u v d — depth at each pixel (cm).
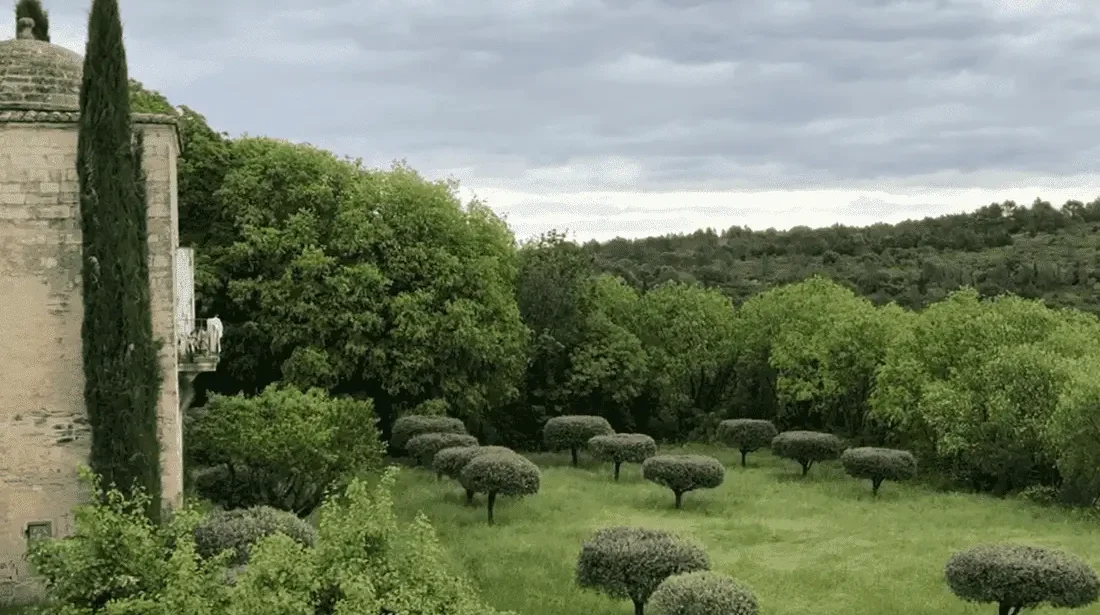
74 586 1057
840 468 3606
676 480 2767
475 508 2698
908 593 1873
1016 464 3088
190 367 2020
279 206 3494
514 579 1958
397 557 1002
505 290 3947
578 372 4259
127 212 1747
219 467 2345
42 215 1781
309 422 2227
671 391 4478
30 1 2028
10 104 1753
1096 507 2736
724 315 4638
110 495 1172
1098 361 2998
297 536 1628
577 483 3184
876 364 3853
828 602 1817
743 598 1466
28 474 1772
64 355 1784
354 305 3403
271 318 3359
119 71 1753
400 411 3603
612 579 1709
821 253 9131
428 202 3656
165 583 1038
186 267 2134
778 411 4431
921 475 3466
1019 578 1639
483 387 3722
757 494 3025
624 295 4647
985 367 3162
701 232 11088
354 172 3681
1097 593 1652
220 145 3538
